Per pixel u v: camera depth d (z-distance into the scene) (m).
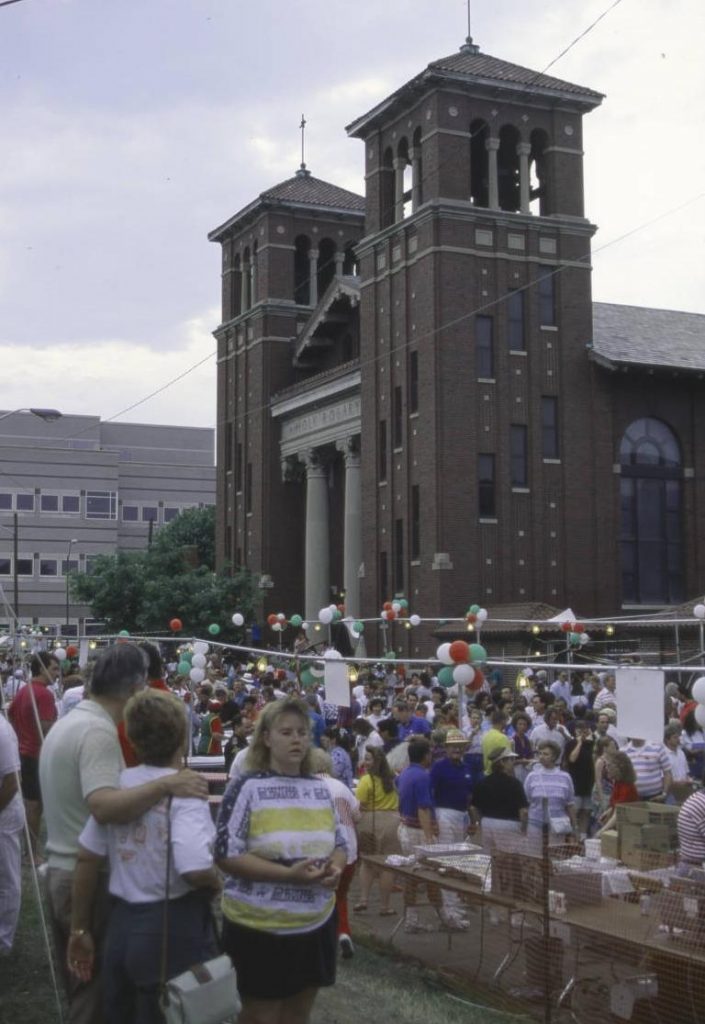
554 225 52.88
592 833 17.81
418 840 13.72
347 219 68.50
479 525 50.25
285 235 67.25
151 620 59.09
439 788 14.41
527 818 14.39
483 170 53.94
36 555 111.81
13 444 119.94
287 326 67.00
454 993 11.25
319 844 6.55
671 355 54.75
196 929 6.33
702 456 55.06
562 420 52.34
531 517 51.28
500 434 51.03
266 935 6.47
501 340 51.44
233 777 7.11
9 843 10.09
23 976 10.23
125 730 6.61
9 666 33.88
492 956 11.66
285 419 65.62
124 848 6.32
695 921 9.59
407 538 51.66
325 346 65.06
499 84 51.62
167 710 6.48
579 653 41.59
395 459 53.19
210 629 37.28
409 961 12.23
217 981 6.02
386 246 54.12
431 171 51.47
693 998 9.44
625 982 9.95
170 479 122.44
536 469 51.53
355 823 10.96
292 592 65.94
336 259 68.38
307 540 62.81
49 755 6.94
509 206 55.28
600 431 53.00
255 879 6.42
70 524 112.88
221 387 71.38
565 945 10.53
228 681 33.81
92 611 61.88
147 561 62.12
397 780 14.87
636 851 11.78
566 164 53.47
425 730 20.48
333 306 62.75
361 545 57.16
